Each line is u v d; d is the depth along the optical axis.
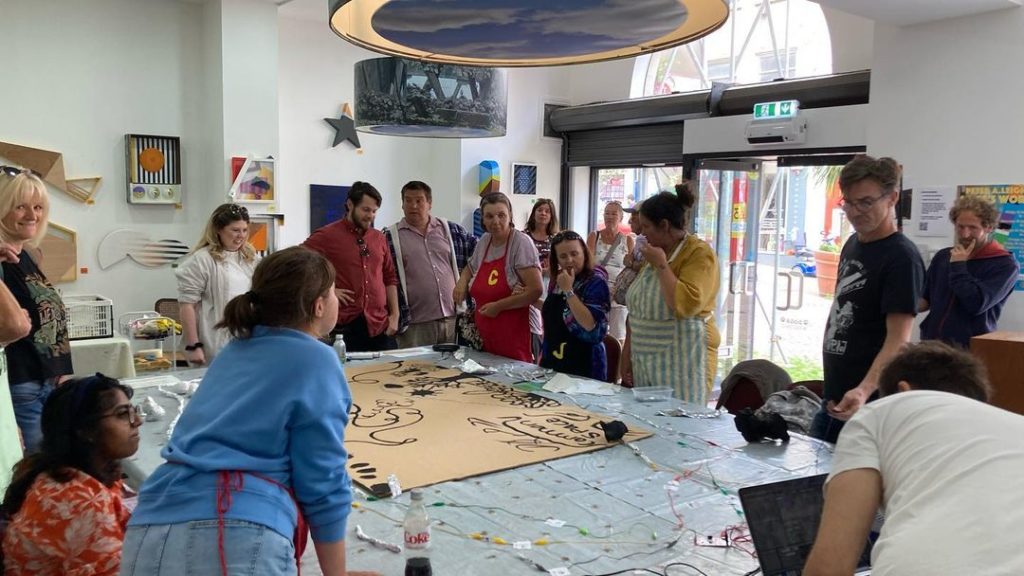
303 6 6.10
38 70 5.18
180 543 1.30
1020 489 1.09
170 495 1.35
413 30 2.03
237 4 5.63
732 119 5.55
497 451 2.32
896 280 2.40
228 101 5.65
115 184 5.56
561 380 3.22
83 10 5.33
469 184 6.99
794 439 2.49
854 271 2.55
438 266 4.52
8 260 2.21
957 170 4.20
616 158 6.95
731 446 2.40
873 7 4.02
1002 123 4.00
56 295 2.88
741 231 6.02
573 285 3.54
